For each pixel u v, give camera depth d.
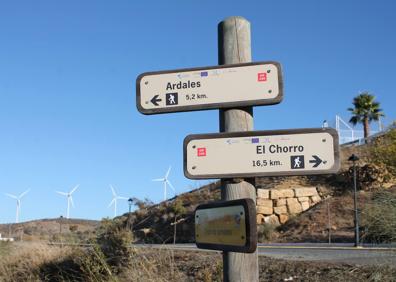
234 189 4.19
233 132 4.23
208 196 49.72
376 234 7.79
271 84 4.27
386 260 7.78
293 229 42.31
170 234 45.72
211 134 4.26
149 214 49.47
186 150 4.29
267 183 53.88
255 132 4.19
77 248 11.77
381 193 8.08
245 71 4.34
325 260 13.54
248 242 3.56
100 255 9.78
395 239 7.61
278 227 43.81
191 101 4.41
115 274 8.86
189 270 10.00
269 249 25.78
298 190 48.09
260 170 4.13
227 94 4.34
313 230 40.75
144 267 8.31
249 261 4.16
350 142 54.66
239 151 4.19
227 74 4.37
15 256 12.84
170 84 4.48
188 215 46.22
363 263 10.18
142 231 39.59
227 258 4.20
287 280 9.22
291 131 4.12
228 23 4.46
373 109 57.44
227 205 3.86
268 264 11.23
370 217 7.84
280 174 4.09
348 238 35.66
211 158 4.24
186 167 4.27
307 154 4.07
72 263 11.08
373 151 12.70
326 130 4.07
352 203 42.75
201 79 4.41
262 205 47.09
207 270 9.38
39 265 11.59
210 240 4.09
